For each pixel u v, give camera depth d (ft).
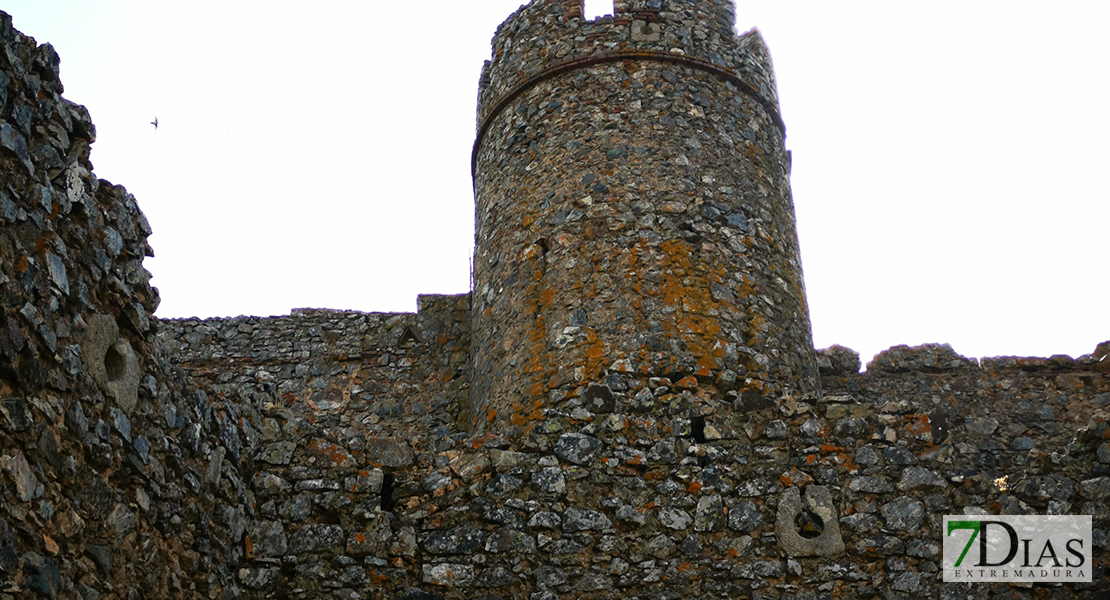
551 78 43.16
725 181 40.78
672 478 31.17
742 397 32.58
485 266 41.81
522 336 38.32
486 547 29.50
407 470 30.32
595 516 30.35
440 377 47.42
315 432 30.27
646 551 30.09
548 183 40.83
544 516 30.12
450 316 48.67
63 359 20.74
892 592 29.50
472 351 41.70
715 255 38.91
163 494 23.93
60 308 20.98
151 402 23.99
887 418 31.65
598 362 36.35
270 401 30.86
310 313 49.32
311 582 28.37
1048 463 30.55
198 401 26.35
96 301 22.41
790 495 30.78
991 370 43.70
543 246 39.68
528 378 37.24
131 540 22.41
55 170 21.47
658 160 40.42
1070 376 43.47
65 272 21.25
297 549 28.68
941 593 29.40
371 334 48.67
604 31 43.32
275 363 48.39
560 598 29.25
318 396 47.39
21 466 18.90
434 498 29.99
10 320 19.24
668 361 36.29
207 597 25.68
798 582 29.76
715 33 44.11
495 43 46.19
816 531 30.30
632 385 35.65
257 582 28.07
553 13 44.39
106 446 21.79
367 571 28.76
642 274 37.99
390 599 28.55
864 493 30.71
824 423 31.76
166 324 49.19
